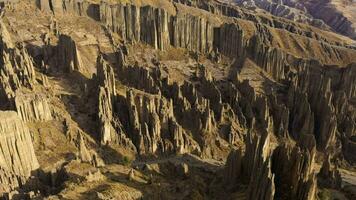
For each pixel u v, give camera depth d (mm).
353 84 155125
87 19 158250
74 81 124062
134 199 74188
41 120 101750
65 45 125750
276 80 169250
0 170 78000
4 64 106750
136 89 122688
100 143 106750
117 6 161500
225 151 119875
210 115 123062
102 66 117750
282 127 133625
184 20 170750
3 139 79938
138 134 110750
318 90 138500
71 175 82500
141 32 165250
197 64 166625
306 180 70500
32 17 145500
